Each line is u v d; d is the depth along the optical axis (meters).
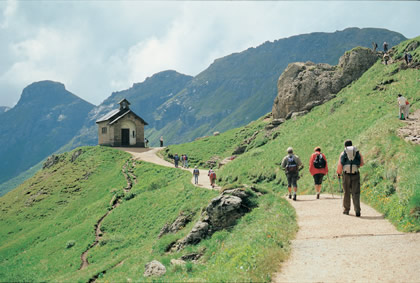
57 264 28.81
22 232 45.72
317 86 52.44
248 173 34.97
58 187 60.47
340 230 10.96
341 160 12.86
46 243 36.00
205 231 17.80
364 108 34.78
